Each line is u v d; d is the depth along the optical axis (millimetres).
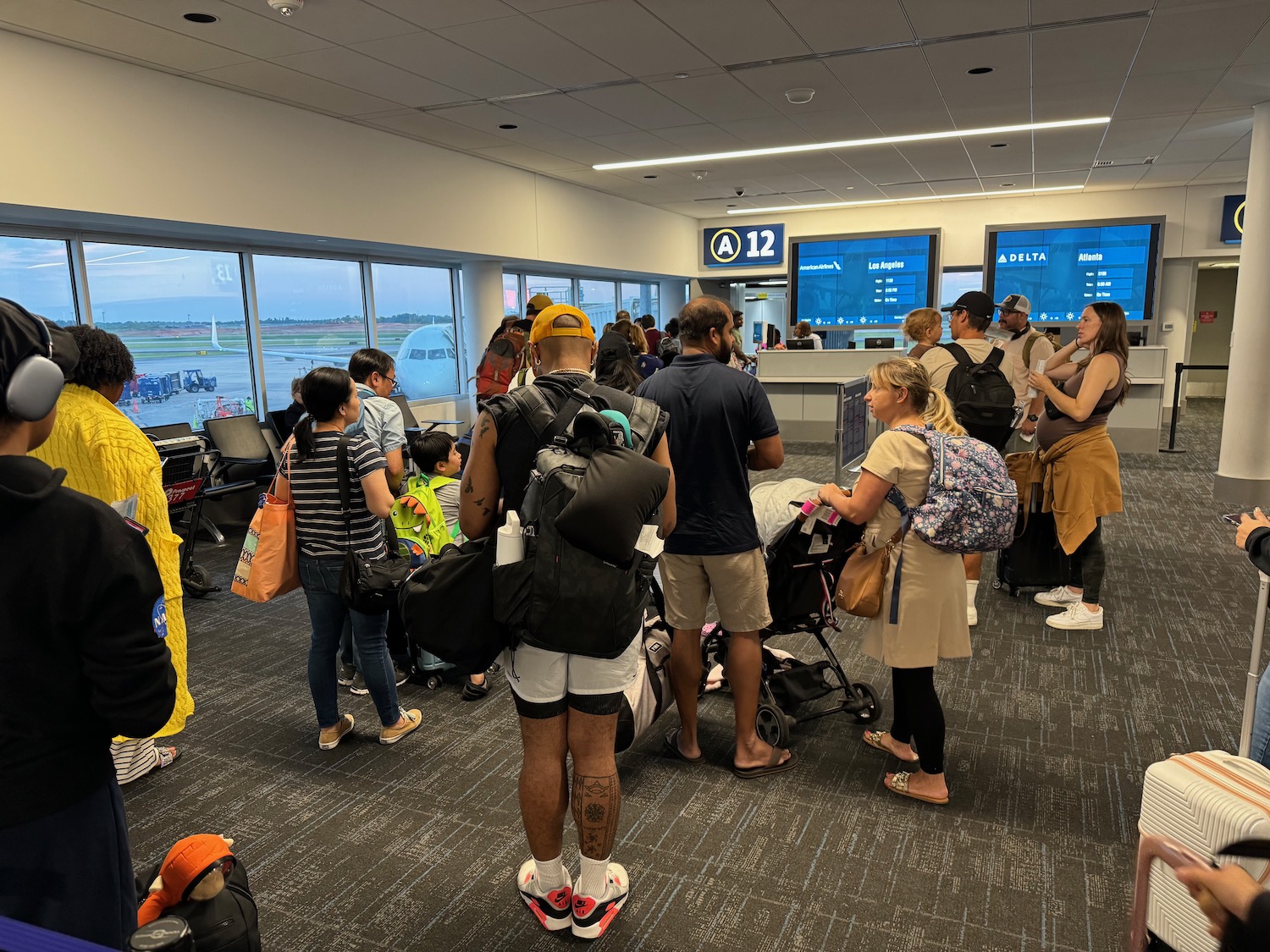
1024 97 6238
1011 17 4551
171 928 1026
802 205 11914
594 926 1895
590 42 4773
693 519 2414
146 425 6074
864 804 2451
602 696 1810
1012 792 2504
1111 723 2949
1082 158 8711
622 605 1687
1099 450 3717
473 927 1960
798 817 2389
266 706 3252
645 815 2406
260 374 7000
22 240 5156
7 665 1022
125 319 5852
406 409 7801
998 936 1892
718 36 4746
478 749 2859
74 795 1098
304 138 6023
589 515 1602
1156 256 10547
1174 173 9719
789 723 2703
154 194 4969
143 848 2295
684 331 2467
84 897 1129
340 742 2918
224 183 5414
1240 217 10586
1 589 1005
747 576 2449
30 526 1019
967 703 3133
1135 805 2424
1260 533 1711
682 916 1979
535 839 1873
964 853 2203
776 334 12680
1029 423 4352
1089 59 5320
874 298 11938
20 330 1034
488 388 5113
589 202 10047
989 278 11344
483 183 8062
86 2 3855
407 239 7105
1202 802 1400
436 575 1755
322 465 2584
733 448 2379
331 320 7773
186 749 2889
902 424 2379
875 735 2766
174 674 1140
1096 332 3641
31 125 4312
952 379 3646
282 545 2615
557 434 1764
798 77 5598
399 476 3812
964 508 2201
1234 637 3740
